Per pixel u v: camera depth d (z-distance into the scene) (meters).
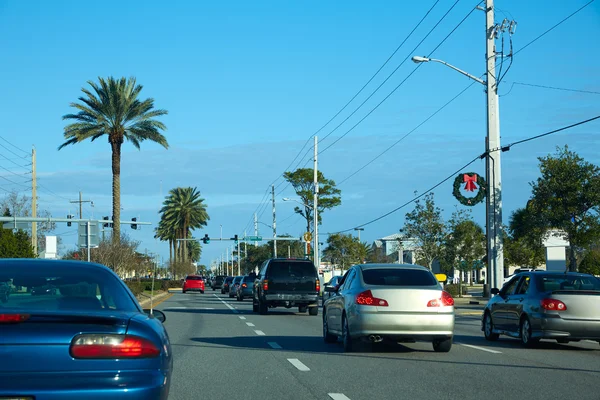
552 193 35.66
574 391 9.95
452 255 53.72
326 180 85.69
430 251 52.59
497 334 17.50
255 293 31.09
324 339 16.77
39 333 5.68
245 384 10.55
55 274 7.02
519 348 15.73
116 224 47.81
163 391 6.15
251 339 17.67
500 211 29.11
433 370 12.00
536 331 15.14
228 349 15.24
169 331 20.17
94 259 52.19
